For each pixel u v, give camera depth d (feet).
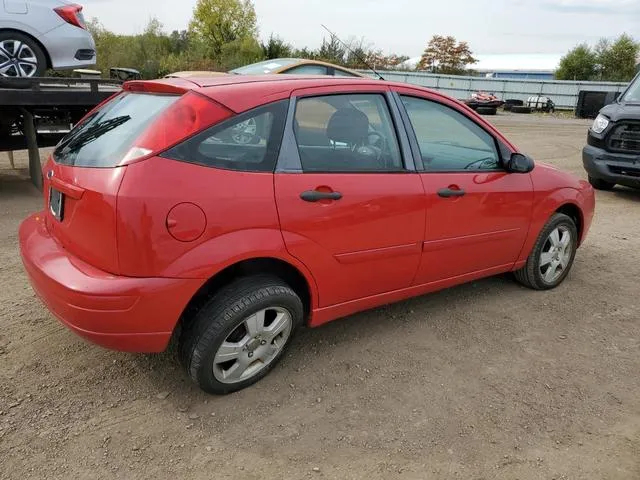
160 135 8.23
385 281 11.02
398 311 13.19
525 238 13.55
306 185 9.34
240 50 124.36
